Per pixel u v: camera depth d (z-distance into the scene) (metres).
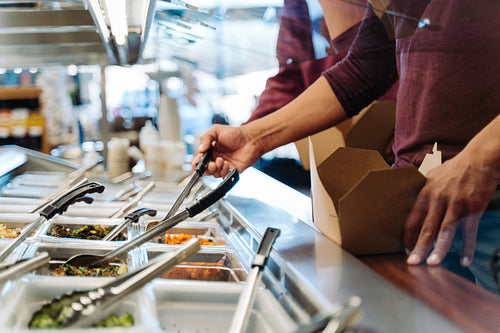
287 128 1.49
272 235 0.93
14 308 0.76
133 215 1.36
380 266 0.97
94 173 3.02
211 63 1.59
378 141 1.66
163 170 2.59
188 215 1.12
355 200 1.02
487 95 1.21
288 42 1.11
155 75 3.13
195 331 0.82
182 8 1.17
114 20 1.49
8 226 1.53
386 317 0.69
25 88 4.57
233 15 1.09
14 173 2.59
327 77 1.49
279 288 0.91
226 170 1.46
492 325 0.67
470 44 1.18
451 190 1.01
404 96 1.38
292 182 4.20
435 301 0.77
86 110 4.80
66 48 2.39
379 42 1.29
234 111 3.91
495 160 1.00
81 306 0.73
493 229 1.11
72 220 1.53
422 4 0.82
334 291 0.79
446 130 1.29
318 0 0.96
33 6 1.42
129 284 0.79
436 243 0.99
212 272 1.12
